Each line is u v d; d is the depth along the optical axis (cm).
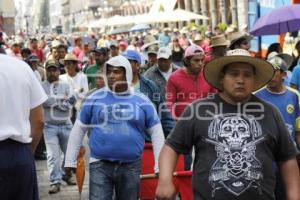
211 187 498
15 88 558
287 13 1368
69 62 1270
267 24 1375
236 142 500
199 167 506
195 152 517
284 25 1399
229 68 515
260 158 498
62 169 1148
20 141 559
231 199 493
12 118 555
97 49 1416
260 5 2320
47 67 1107
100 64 1423
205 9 5916
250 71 515
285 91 748
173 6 3712
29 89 570
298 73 1012
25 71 570
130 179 723
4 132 549
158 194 511
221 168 496
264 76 527
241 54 509
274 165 550
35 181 578
